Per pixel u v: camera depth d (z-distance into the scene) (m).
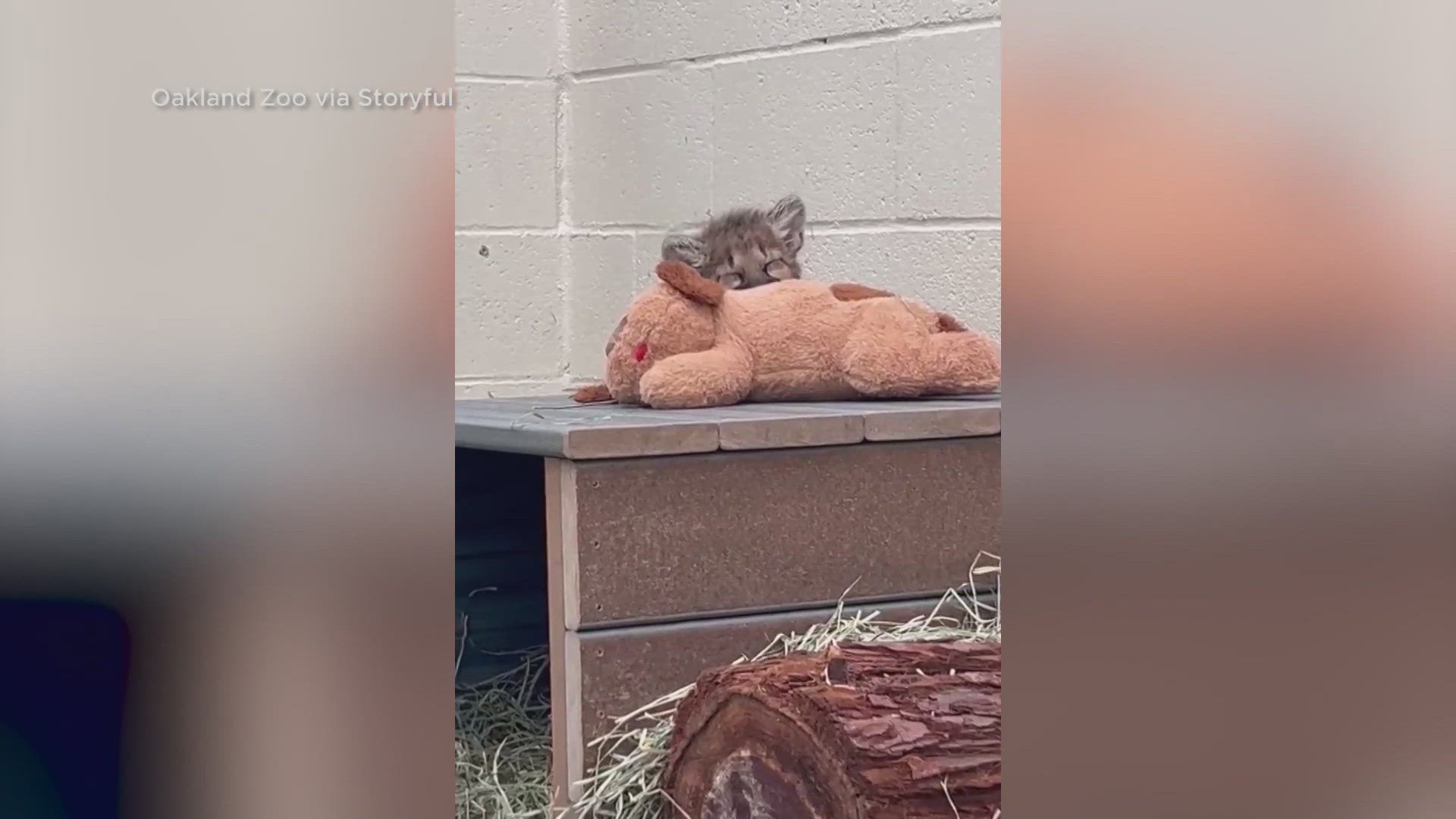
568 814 1.25
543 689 1.68
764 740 1.09
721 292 1.46
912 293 1.65
